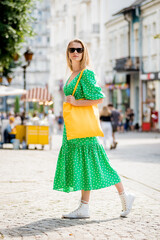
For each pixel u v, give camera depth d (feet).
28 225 20.97
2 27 61.67
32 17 65.87
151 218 22.43
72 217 22.39
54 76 242.17
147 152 64.59
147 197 28.32
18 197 28.14
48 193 29.63
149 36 144.15
